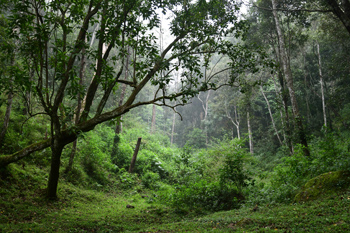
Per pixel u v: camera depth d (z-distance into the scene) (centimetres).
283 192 754
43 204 747
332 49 2581
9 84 648
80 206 835
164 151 2064
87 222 638
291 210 566
